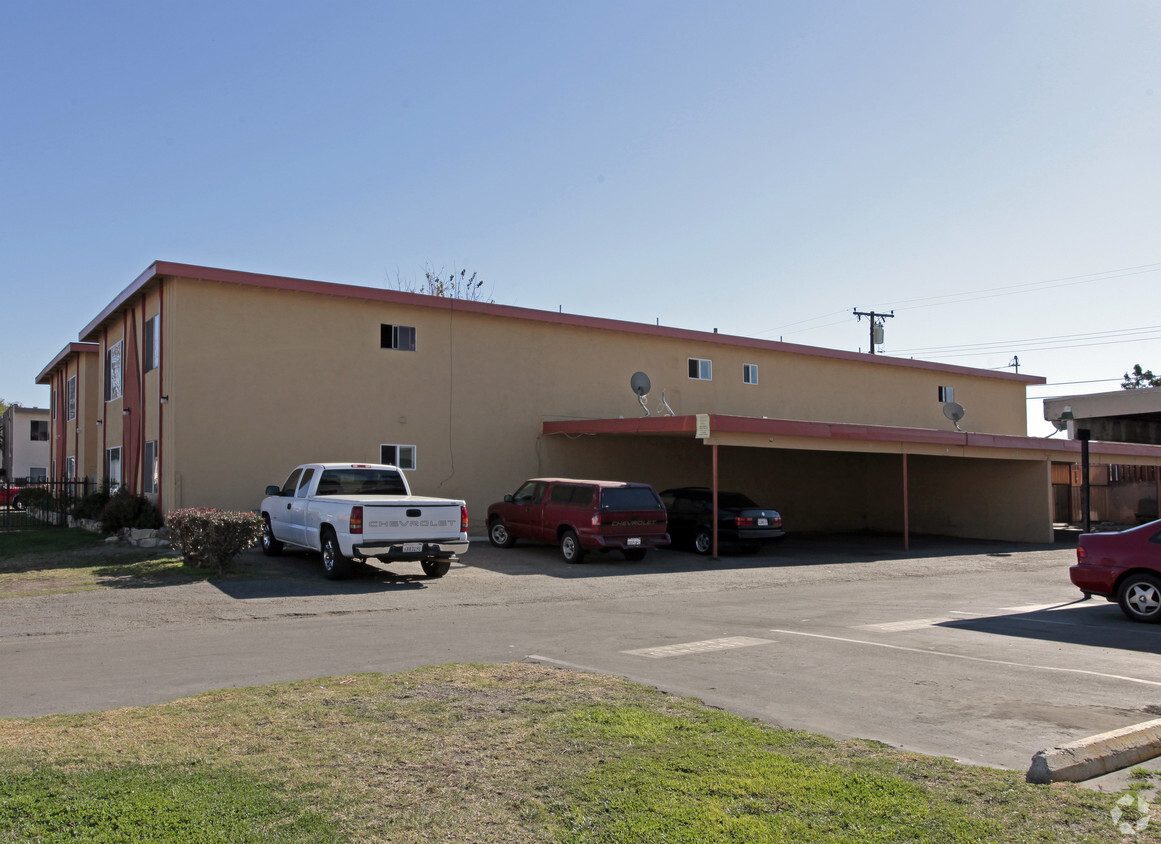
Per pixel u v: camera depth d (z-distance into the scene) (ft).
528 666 25.23
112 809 13.82
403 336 69.00
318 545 48.37
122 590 41.68
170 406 59.36
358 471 51.55
